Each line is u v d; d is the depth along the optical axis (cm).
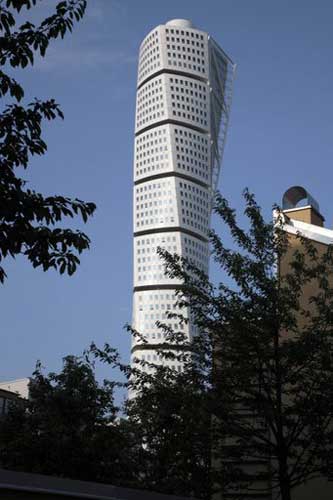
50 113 1097
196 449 2131
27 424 3300
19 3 1080
